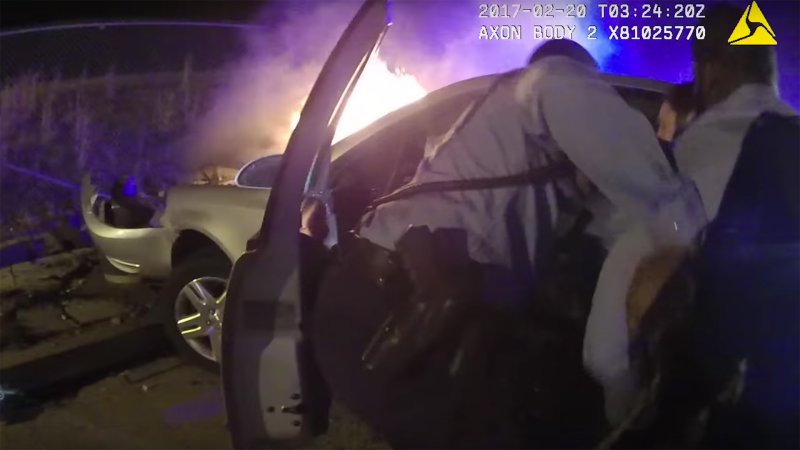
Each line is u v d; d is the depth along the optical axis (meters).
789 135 2.32
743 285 2.32
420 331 2.60
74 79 8.13
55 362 4.22
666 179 2.34
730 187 2.32
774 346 2.31
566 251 2.55
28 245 5.58
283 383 2.51
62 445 3.53
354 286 2.69
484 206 2.59
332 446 3.34
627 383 2.44
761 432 2.33
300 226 2.52
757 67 2.38
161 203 4.54
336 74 2.52
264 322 2.50
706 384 2.36
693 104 2.51
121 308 4.83
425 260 2.62
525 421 2.55
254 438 2.55
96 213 4.54
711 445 2.37
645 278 2.38
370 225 2.76
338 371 2.63
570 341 2.56
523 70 2.53
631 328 2.41
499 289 2.59
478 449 2.56
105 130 6.84
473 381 2.57
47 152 6.51
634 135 2.36
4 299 4.93
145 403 3.87
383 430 2.66
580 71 2.44
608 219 2.48
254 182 3.92
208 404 3.84
